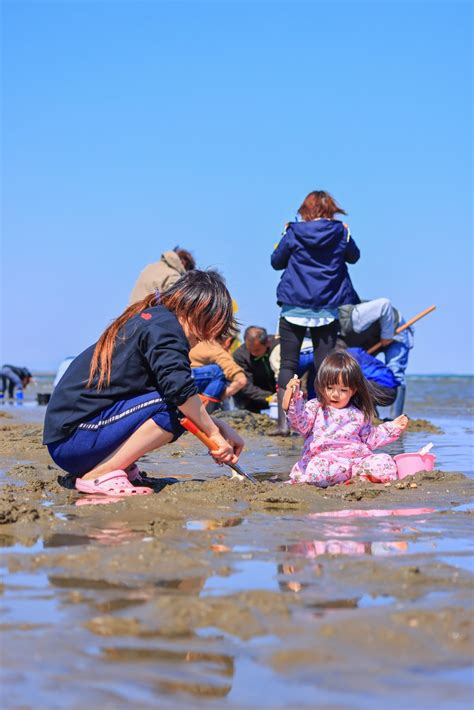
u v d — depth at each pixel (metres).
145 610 1.83
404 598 1.94
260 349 9.03
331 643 1.63
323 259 6.84
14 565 2.24
